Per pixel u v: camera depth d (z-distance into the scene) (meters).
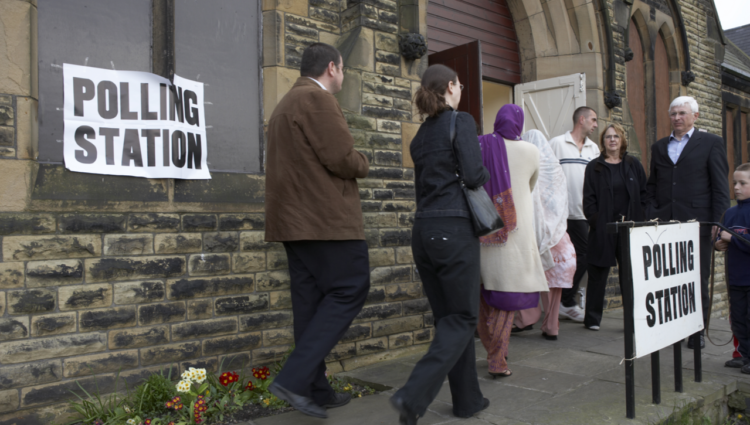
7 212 2.46
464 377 2.47
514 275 2.90
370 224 3.67
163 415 2.61
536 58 5.89
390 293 3.73
